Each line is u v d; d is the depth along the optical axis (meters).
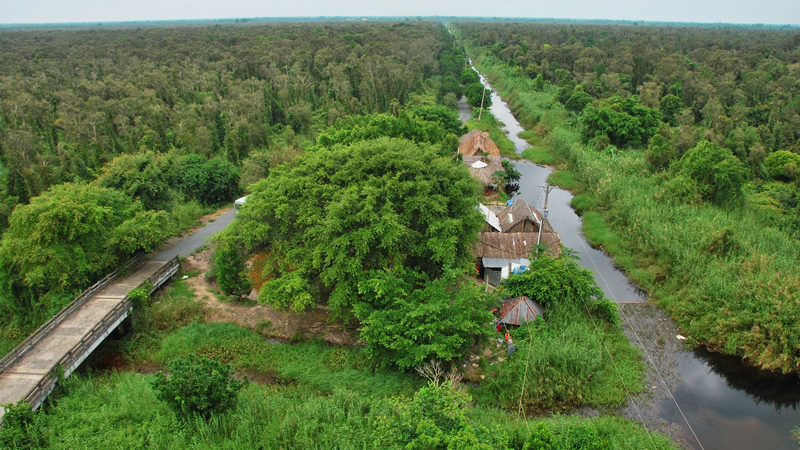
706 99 77.62
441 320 25.33
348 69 93.00
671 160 52.72
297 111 72.25
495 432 18.91
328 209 28.03
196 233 43.84
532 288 30.31
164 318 30.55
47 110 67.62
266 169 52.31
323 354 27.94
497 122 84.38
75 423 20.98
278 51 113.19
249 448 19.89
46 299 30.02
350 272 26.81
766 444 22.89
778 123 64.06
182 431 20.39
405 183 28.88
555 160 65.56
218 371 21.72
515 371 25.91
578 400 24.89
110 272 32.97
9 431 18.88
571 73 105.25
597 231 44.38
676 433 23.31
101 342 28.31
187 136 61.31
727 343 28.42
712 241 35.19
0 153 52.75
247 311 32.22
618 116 65.75
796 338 26.62
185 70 95.69
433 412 18.92
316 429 20.80
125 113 68.94
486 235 37.44
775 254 32.25
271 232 30.28
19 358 24.38
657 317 32.47
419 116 64.19
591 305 30.72
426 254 29.47
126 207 34.97
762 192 49.16
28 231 29.86
